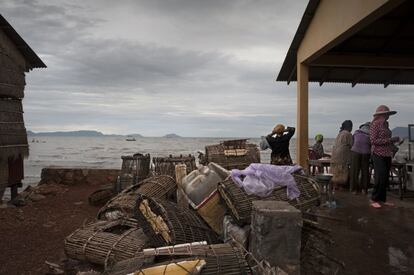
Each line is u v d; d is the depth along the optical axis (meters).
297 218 3.85
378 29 9.12
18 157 11.62
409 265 4.33
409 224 6.04
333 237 5.34
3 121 10.65
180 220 4.90
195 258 3.62
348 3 6.78
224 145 9.62
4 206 9.90
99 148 99.88
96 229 5.65
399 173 8.48
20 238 7.09
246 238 4.57
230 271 3.63
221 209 5.45
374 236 5.39
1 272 5.45
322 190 7.52
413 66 10.54
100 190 10.30
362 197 8.51
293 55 10.91
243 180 5.29
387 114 7.62
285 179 5.38
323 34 8.25
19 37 10.99
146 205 5.08
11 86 10.98
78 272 4.83
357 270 4.20
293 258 3.84
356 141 9.01
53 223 8.23
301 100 10.28
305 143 10.30
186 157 9.62
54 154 68.50
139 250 4.88
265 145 8.39
